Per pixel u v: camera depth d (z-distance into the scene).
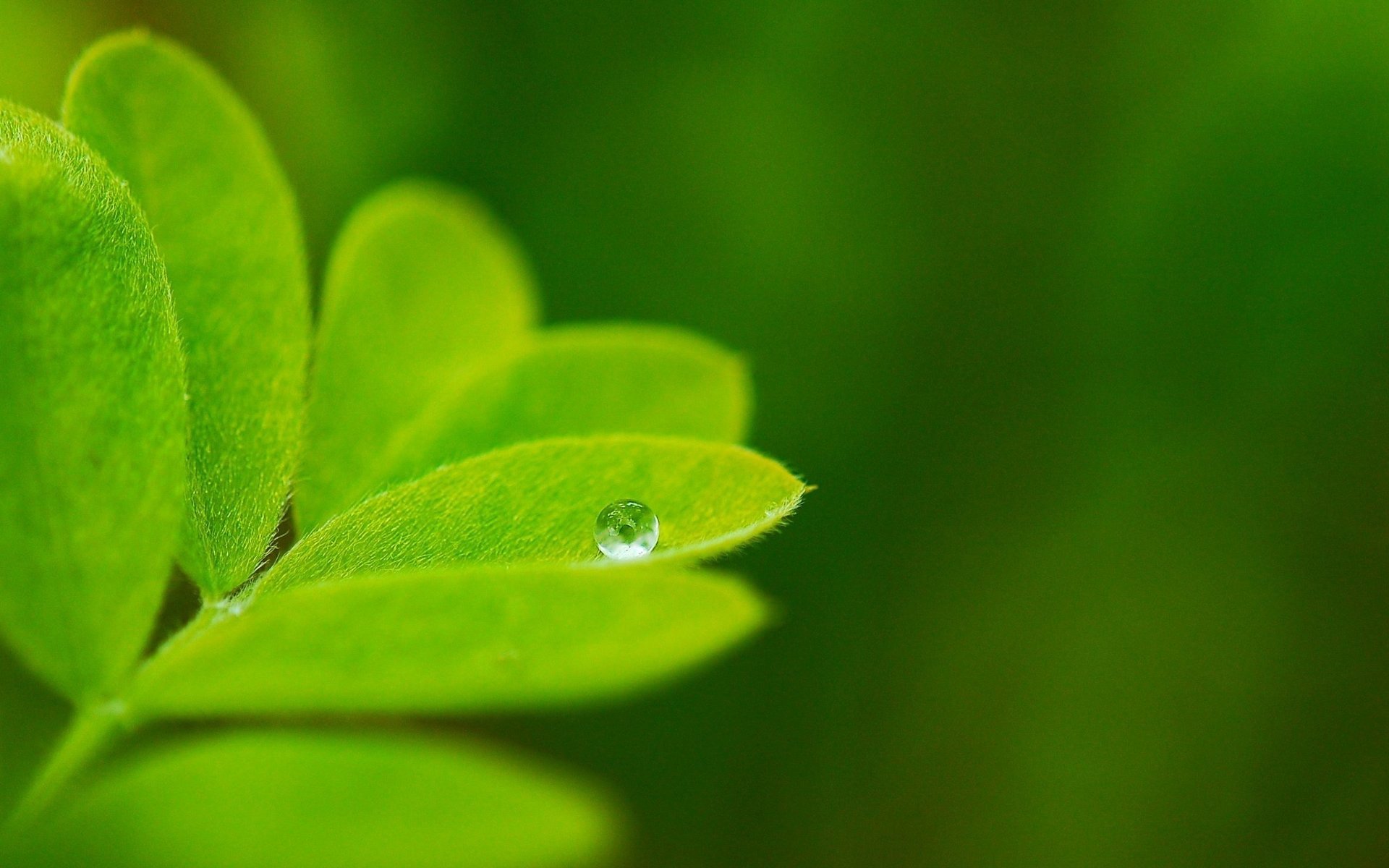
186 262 0.11
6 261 0.10
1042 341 0.18
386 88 0.17
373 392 0.11
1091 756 0.15
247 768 0.10
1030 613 0.16
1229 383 0.17
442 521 0.10
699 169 0.18
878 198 0.18
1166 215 0.18
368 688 0.10
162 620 0.11
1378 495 0.16
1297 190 0.17
